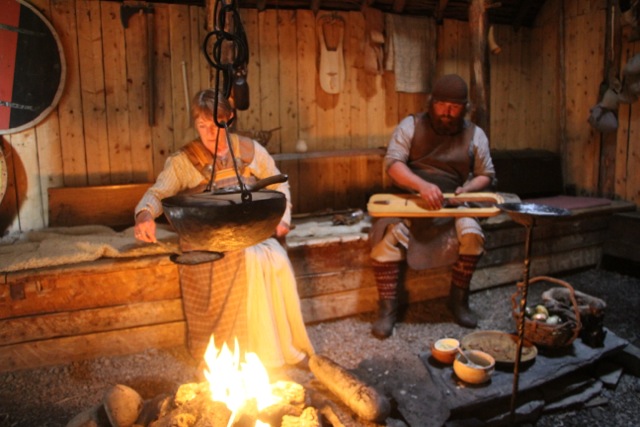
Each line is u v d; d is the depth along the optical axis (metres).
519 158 4.65
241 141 2.61
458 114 3.02
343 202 4.39
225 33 1.42
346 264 3.32
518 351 2.24
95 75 3.54
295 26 4.03
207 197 1.55
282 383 2.18
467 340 2.73
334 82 4.13
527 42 5.00
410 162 3.28
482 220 3.71
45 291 2.70
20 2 3.25
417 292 3.57
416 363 2.62
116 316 2.84
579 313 2.67
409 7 4.34
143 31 3.61
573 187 4.86
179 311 2.95
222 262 2.54
